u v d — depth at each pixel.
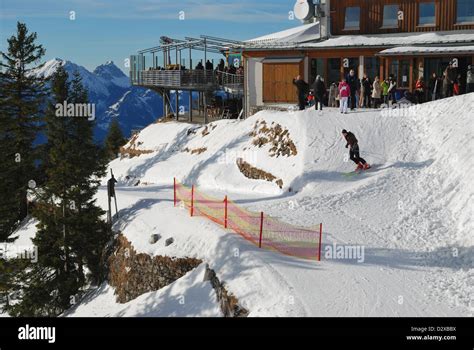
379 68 39.75
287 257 19.28
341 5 43.09
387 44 38.81
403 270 17.89
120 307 24.17
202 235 22.77
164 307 20.95
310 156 30.03
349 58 40.47
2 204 38.25
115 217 29.03
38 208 30.17
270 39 48.12
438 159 27.09
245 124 38.41
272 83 42.16
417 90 34.97
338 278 17.33
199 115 53.22
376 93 35.31
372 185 26.36
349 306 15.41
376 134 30.78
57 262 28.16
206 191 32.06
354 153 28.22
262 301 16.91
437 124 29.88
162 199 29.61
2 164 39.41
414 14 40.81
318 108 37.50
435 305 15.28
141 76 51.72
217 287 19.66
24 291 28.23
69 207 29.38
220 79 47.34
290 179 29.22
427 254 19.27
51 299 27.59
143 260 24.11
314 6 44.34
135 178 41.22
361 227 22.28
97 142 32.34
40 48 42.69
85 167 30.41
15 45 41.59
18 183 39.94
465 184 23.41
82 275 28.72
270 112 37.16
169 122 49.62
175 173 38.03
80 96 31.50
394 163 28.19
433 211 22.95
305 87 35.97
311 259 19.03
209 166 35.81
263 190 30.31
